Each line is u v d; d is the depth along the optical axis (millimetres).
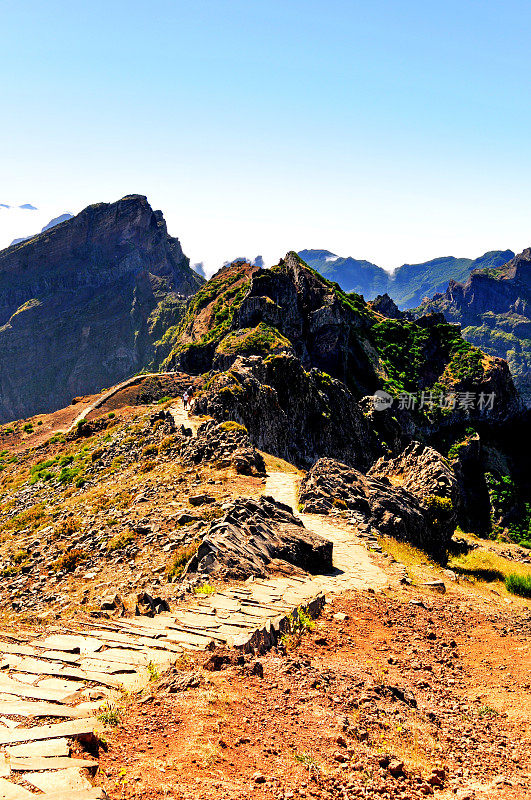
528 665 12453
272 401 53375
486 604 17375
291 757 6801
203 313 174625
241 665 9258
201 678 8523
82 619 11789
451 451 123438
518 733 9062
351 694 9062
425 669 11430
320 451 64312
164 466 31516
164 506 23500
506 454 131125
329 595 15062
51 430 90125
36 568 20156
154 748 6543
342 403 79062
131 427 49344
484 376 137875
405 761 7363
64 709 7043
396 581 17547
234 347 90000
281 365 64062
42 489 42250
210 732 7035
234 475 28062
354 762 6934
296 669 9641
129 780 5789
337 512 23766
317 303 124062
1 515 37500
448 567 23938
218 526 17266
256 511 19453
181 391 111625
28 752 5836
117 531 21656
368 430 85000
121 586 15898
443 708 9727
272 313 106875
